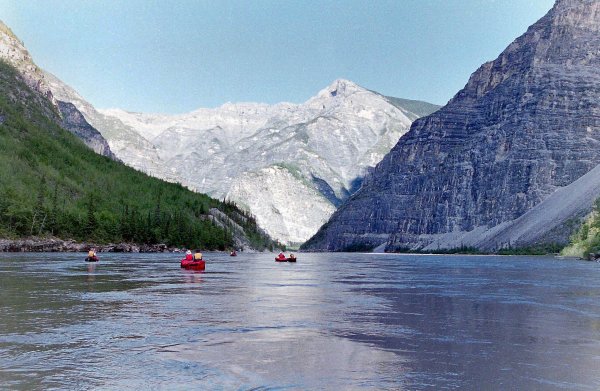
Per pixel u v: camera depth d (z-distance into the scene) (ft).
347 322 122.52
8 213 596.29
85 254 528.63
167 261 426.51
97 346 92.94
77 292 173.99
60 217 655.35
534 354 91.25
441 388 71.10
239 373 77.00
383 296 184.44
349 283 246.27
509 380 75.25
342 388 70.64
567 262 647.15
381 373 78.18
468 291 208.54
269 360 84.89
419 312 141.90
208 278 255.09
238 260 545.03
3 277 229.86
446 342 100.73
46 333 103.65
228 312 135.03
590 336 108.06
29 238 602.03
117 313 130.11
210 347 93.40
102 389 68.80
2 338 98.89
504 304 163.12
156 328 110.32
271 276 285.23
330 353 90.33
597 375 78.07
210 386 70.59
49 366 79.51
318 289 209.36
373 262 629.10
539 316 136.67
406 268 444.14
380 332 110.22
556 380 75.41
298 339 101.65
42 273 256.32
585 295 193.98
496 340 103.24
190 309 139.33
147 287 197.88
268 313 134.92
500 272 377.30
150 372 76.84
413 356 88.99
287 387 70.69
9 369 77.82
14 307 138.10
